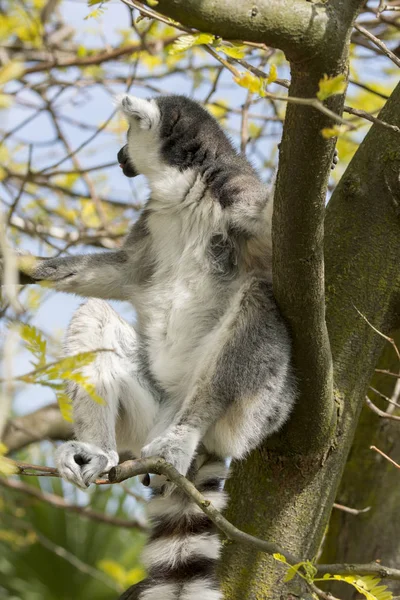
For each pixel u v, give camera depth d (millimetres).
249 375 6469
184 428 6621
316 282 5738
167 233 7793
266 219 6984
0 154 7289
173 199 7676
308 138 5008
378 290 6582
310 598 6340
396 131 5477
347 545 8742
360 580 5043
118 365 7328
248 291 6758
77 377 4379
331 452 6438
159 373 7445
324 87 4211
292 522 6441
